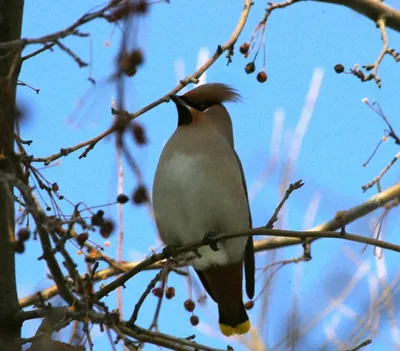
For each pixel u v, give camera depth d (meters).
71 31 6.36
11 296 9.27
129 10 6.68
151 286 8.56
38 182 7.98
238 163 11.84
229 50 10.30
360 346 9.07
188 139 11.38
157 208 11.25
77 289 7.65
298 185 9.27
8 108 7.48
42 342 7.74
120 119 7.20
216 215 11.08
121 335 7.72
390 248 8.85
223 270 11.47
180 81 9.94
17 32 9.23
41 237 7.40
